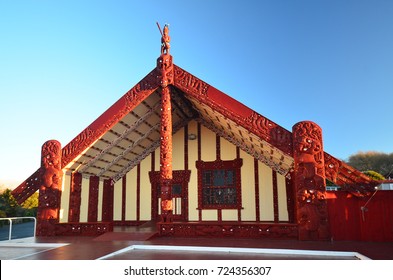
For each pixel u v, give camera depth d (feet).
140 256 20.33
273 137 26.84
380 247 21.57
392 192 24.72
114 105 31.73
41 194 31.17
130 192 43.39
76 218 35.14
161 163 29.40
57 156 31.73
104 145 35.35
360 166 115.34
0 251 23.24
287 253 20.59
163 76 30.48
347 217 25.08
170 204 28.86
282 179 38.27
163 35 31.30
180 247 22.62
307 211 24.79
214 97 28.86
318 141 25.63
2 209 68.59
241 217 38.81
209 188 40.86
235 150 40.50
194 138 42.22
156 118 37.96
